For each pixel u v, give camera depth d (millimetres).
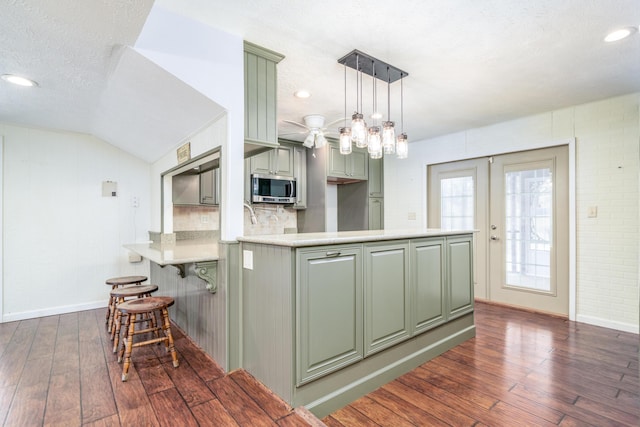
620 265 3127
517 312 3729
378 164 5285
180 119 2514
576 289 3398
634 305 3045
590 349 2654
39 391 1957
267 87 2322
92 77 2197
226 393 1934
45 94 2494
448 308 2742
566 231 3525
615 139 3158
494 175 4117
